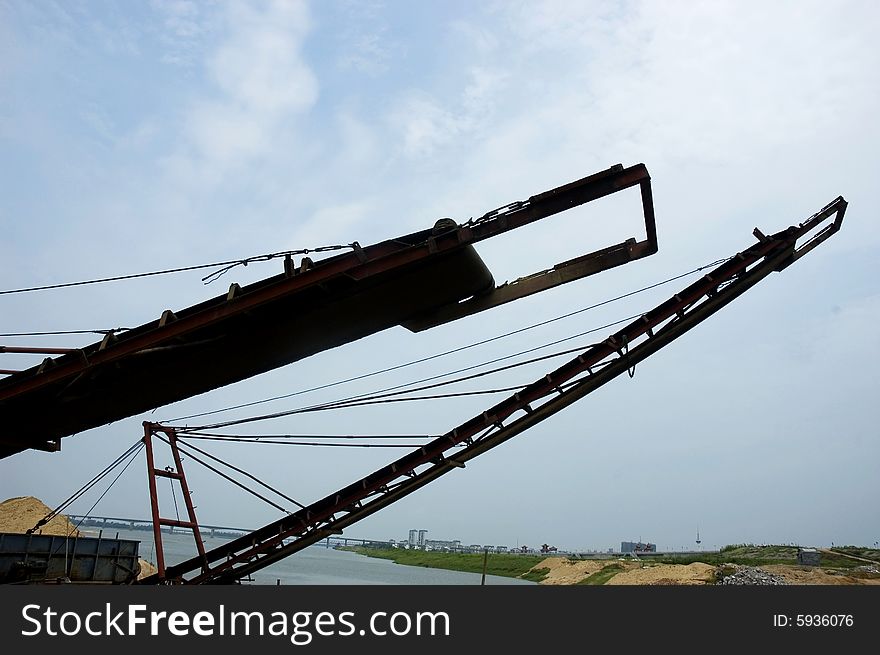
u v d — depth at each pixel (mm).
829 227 17453
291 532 20688
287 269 15391
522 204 14555
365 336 17484
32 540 21234
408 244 15266
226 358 17281
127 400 18547
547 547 160250
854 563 55219
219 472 21000
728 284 17219
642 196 14617
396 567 120500
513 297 16312
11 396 17281
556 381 17688
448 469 18891
